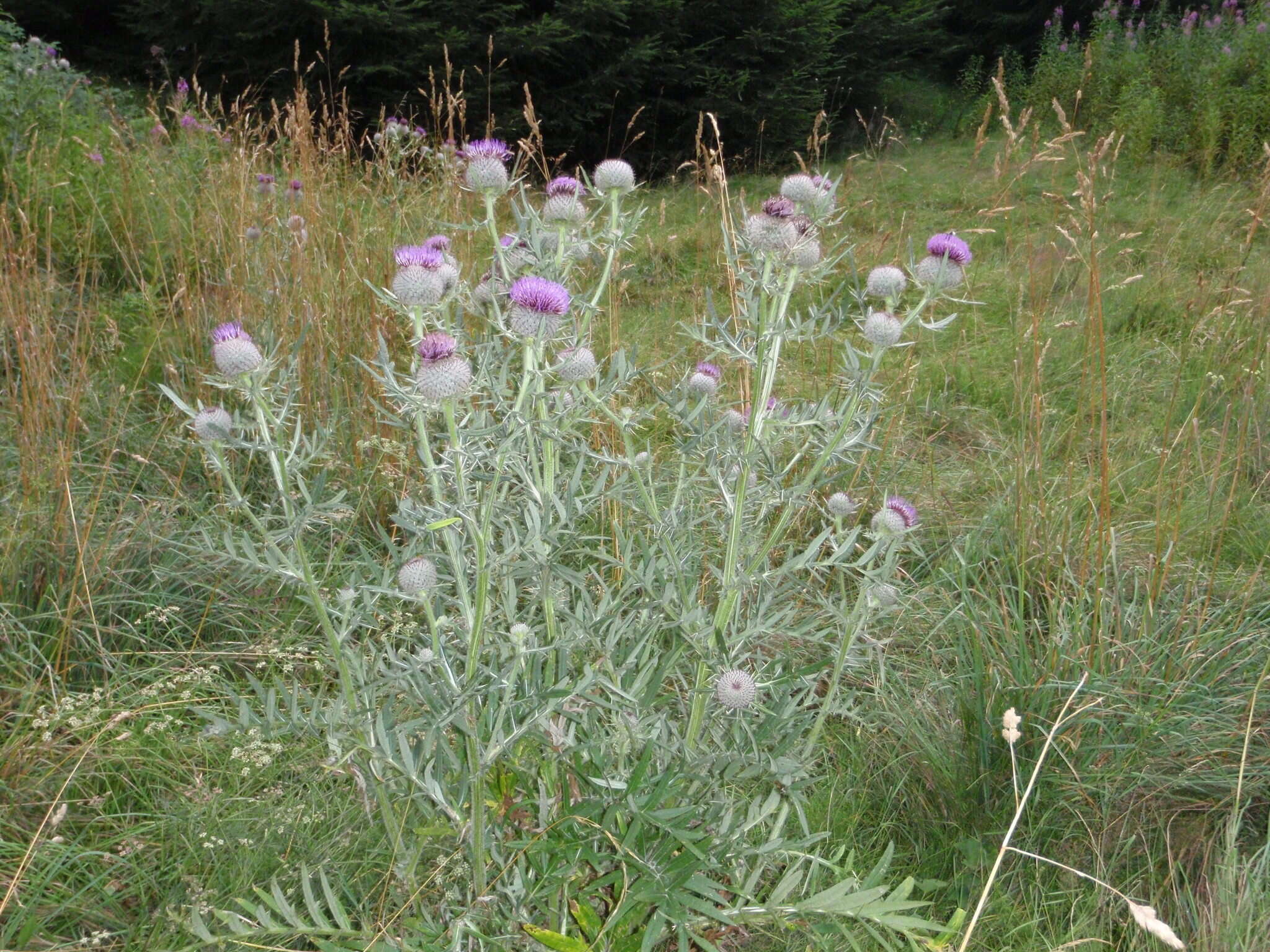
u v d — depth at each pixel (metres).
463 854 2.27
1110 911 2.65
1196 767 3.03
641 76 12.93
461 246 4.98
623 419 2.66
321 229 5.19
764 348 2.33
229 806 2.76
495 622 2.45
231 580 3.69
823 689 3.46
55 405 4.07
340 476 4.09
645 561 2.39
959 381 5.70
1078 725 3.06
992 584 3.85
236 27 11.71
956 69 19.64
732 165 13.19
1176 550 4.05
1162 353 5.98
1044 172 10.53
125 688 3.18
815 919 2.14
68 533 3.59
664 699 2.57
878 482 4.44
